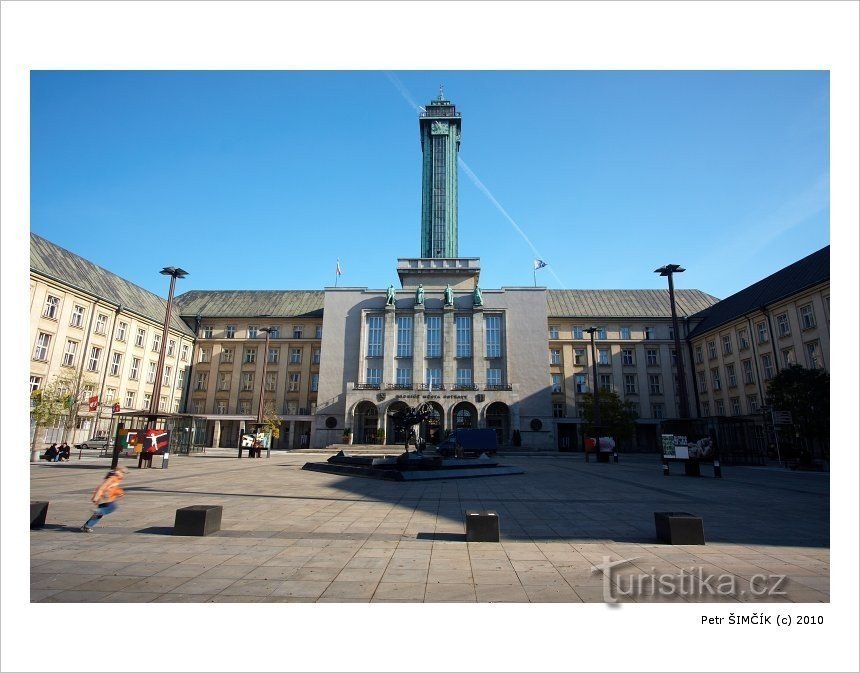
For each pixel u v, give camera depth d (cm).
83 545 791
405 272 5928
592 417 4812
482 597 571
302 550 779
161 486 1625
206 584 604
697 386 5747
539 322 5650
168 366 5856
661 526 877
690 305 6512
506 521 1066
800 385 2875
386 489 1638
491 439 3741
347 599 559
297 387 6338
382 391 5159
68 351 4288
